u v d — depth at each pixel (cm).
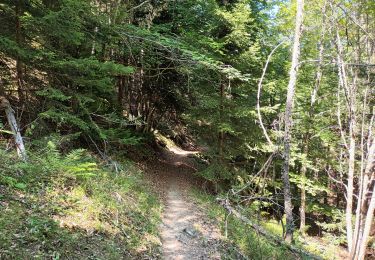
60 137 1062
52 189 788
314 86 1744
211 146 1780
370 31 624
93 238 706
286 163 1136
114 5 1407
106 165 1248
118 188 1062
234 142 1825
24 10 1008
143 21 1700
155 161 2047
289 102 1140
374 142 508
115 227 815
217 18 1576
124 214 916
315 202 2044
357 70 570
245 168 1992
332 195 2162
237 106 1700
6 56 1045
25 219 626
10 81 1100
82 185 891
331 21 629
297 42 1110
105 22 1281
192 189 1691
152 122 2397
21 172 782
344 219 1509
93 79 1205
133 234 841
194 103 1925
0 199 646
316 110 1727
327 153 1777
